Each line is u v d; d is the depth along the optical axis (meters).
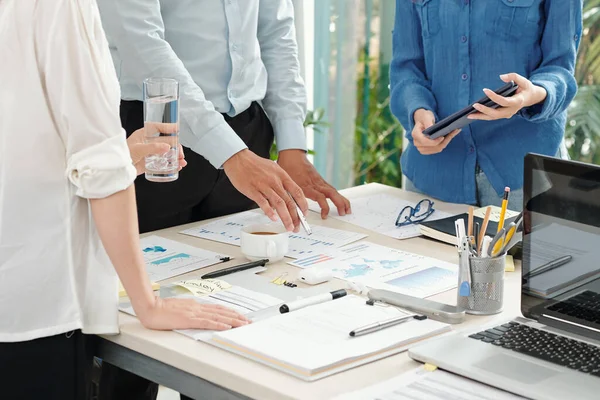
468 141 2.23
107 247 1.39
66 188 1.36
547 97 2.00
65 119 1.31
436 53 2.23
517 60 2.17
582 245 1.33
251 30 2.27
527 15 2.12
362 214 2.16
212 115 2.02
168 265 1.77
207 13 2.21
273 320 1.42
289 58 2.38
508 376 1.19
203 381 1.32
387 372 1.26
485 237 1.52
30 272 1.36
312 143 3.57
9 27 1.30
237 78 2.27
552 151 2.17
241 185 1.96
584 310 1.33
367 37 3.51
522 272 1.42
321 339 1.34
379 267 1.76
